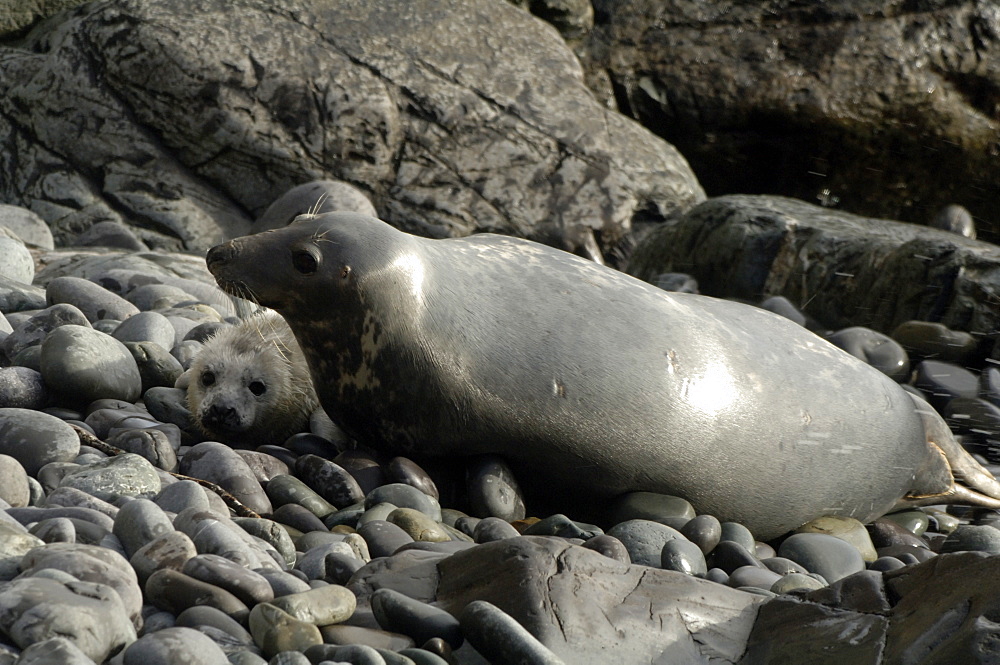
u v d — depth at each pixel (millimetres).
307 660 11461
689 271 46906
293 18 51719
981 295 39375
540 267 21469
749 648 13531
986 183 65500
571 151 53594
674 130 62875
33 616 10641
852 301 42562
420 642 12844
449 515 19469
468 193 51531
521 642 12352
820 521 22453
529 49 55844
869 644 12773
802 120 62594
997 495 26094
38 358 21891
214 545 14000
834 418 22344
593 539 16781
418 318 19594
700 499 21297
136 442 18641
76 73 50031
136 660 10898
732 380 21203
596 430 20203
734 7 63344
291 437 21969
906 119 63531
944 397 35094
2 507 14477
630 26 62438
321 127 50000
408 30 53281
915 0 64125
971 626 11914
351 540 15758
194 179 49875
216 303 33844
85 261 36531
